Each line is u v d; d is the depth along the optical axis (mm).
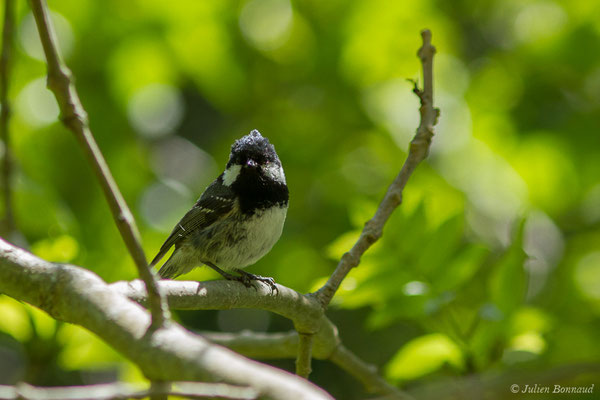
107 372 12750
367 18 12016
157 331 3557
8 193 7332
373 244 6496
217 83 11906
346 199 12312
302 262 12117
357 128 13008
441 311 6742
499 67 13117
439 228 6883
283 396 3109
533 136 12266
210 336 7828
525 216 6852
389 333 12945
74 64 11367
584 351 8047
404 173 6164
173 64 11672
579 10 12469
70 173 11312
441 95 12188
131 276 7633
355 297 6855
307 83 13086
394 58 12297
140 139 12344
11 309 6934
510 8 13695
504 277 6656
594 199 12406
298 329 5996
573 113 12562
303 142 12984
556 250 12117
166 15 11281
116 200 3771
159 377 3428
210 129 15031
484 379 5680
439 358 6582
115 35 11266
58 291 3959
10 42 7027
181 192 11945
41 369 6949
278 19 12242
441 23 12273
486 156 12148
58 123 11039
